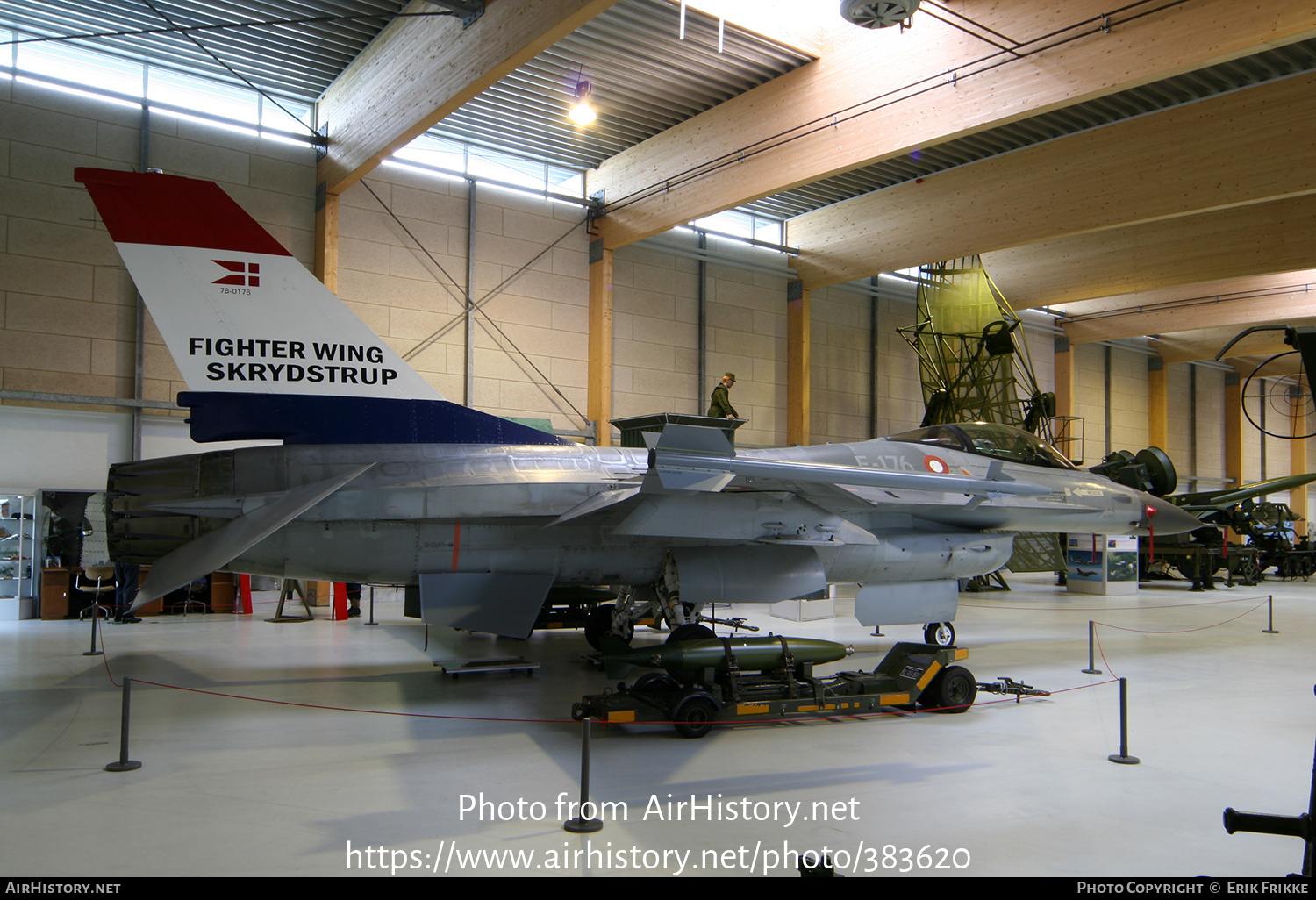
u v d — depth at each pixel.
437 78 11.66
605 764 5.52
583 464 8.50
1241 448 34.38
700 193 15.03
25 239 12.59
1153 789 5.11
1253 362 33.50
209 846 4.04
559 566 8.45
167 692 7.65
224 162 14.13
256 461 7.32
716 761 5.62
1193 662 9.92
